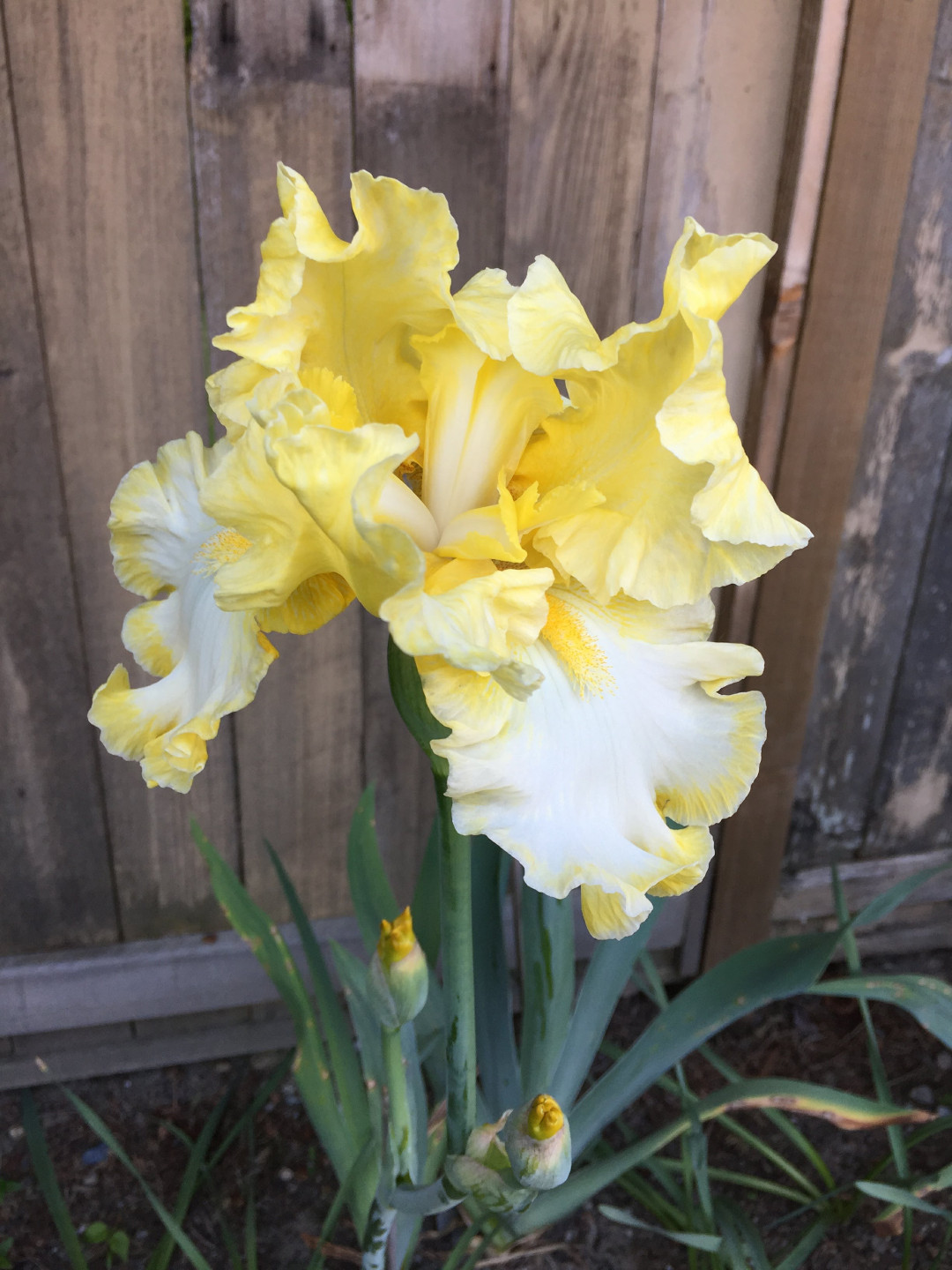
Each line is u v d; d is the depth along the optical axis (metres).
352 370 0.62
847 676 1.30
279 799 1.21
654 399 0.56
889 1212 1.10
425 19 0.91
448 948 0.68
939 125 1.04
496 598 0.55
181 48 0.89
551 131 0.97
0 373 0.97
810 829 1.40
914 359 1.15
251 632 0.62
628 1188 1.12
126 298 0.96
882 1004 1.41
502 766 0.56
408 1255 0.94
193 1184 1.00
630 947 0.98
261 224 0.96
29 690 1.10
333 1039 0.97
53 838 1.18
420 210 0.57
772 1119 1.15
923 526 1.24
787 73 0.98
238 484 0.56
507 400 0.61
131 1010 1.27
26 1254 1.10
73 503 1.03
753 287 1.05
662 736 0.60
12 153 0.90
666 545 0.57
